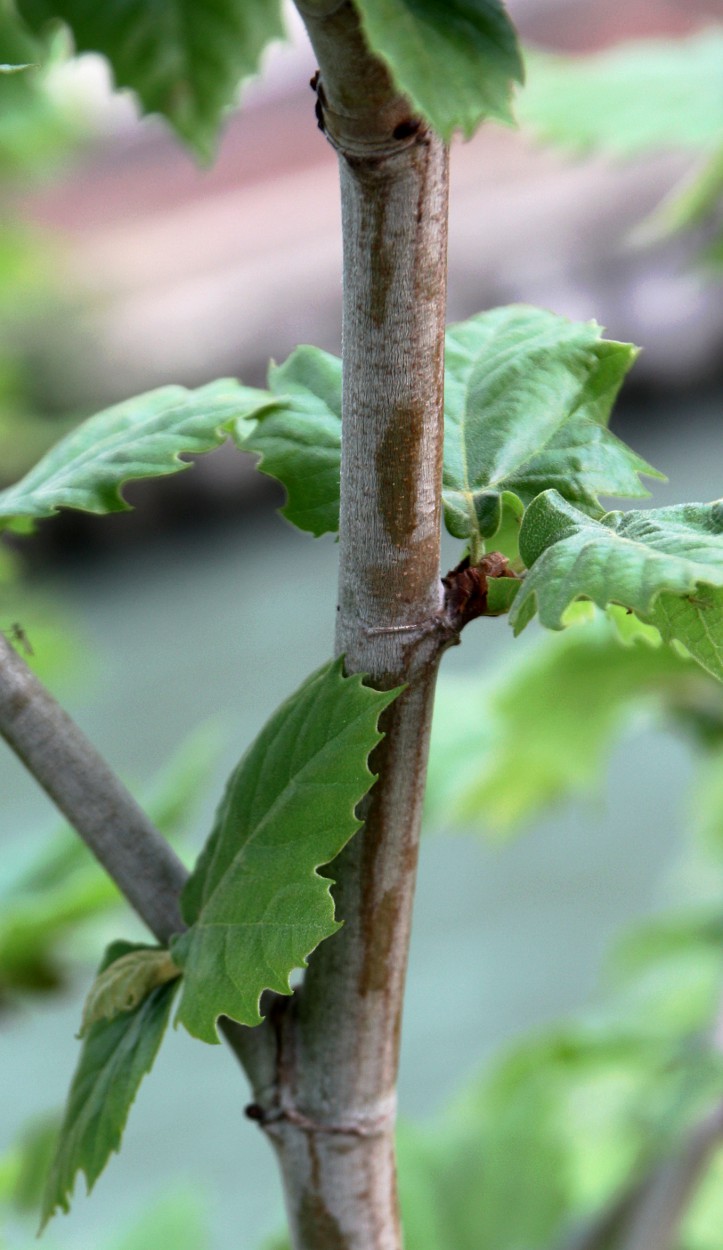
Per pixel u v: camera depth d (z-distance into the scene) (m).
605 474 0.62
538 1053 1.09
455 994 2.56
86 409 2.89
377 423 0.58
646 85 1.10
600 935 2.61
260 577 3.30
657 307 3.04
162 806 0.95
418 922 2.76
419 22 0.55
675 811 2.82
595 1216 0.97
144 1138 2.26
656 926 1.22
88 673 1.37
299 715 0.60
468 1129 1.13
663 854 2.74
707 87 1.08
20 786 2.47
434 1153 1.11
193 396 0.64
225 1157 2.18
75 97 1.59
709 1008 1.18
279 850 0.59
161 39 0.81
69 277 2.47
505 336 0.63
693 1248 1.07
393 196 0.57
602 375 0.63
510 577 0.60
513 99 0.55
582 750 1.11
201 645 3.09
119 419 0.64
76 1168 0.61
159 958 0.61
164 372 3.06
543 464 0.62
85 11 0.80
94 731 2.89
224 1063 2.42
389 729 0.60
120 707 2.94
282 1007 0.62
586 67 1.14
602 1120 1.28
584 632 0.99
